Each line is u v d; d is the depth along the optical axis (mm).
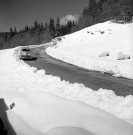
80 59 24641
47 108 6375
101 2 127812
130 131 5152
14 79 13203
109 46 33469
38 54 36188
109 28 53719
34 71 14484
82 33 58938
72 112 6059
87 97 8508
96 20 116875
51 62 24391
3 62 21891
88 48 34844
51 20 160000
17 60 21594
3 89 10586
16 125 5613
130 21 57219
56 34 149625
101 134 4926
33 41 167000
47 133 4781
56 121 5598
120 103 7641
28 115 6164
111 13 101688
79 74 16016
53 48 45500
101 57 25875
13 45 178375
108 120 5652
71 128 4930
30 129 5418
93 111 6117
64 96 8938
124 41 35625
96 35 49281
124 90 11125
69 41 51094
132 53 26172
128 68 17297
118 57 22875
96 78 14445
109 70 17406
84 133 4801
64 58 27344
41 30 173375
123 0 89500
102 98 8375
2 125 5289
